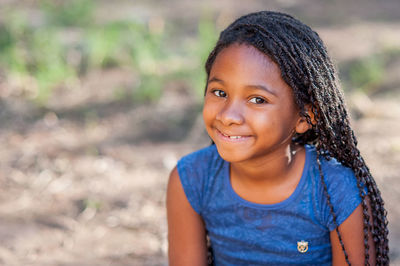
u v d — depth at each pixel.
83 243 3.29
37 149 4.56
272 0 9.09
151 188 3.96
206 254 2.17
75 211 3.65
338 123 1.91
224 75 1.75
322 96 1.82
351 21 8.01
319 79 1.81
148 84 5.59
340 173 1.93
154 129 4.96
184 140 4.78
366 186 1.94
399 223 3.42
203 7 8.71
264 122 1.74
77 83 5.92
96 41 6.34
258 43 1.73
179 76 6.04
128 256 3.15
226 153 1.78
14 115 5.18
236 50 1.75
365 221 1.90
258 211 1.96
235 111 1.74
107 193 3.88
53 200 3.79
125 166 4.30
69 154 4.49
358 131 4.73
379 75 5.77
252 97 1.74
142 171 4.21
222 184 2.01
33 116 5.20
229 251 2.06
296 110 1.81
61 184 4.01
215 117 1.79
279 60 1.72
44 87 5.55
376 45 6.87
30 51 6.22
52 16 7.52
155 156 4.47
